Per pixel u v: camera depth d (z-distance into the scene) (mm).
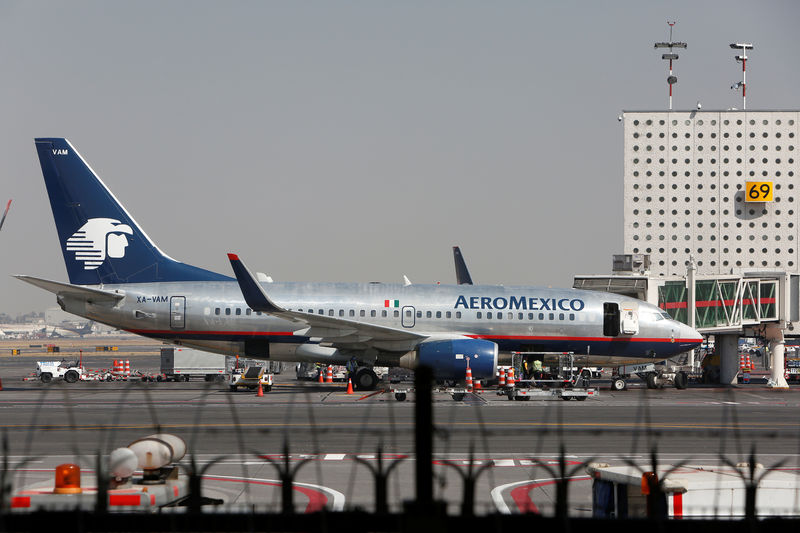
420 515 28438
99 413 128875
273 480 71250
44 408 137875
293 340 189250
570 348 194875
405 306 191625
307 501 62281
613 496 50156
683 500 46938
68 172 191250
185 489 46219
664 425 115750
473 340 177750
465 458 83812
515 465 79500
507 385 167625
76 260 191625
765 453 87500
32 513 32188
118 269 192375
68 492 43094
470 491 40844
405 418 121625
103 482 41500
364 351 187625
